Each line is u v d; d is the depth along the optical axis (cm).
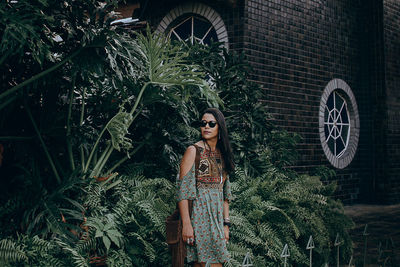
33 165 411
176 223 323
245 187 486
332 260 528
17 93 400
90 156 411
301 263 478
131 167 454
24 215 346
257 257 427
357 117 1156
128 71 418
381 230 774
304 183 551
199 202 325
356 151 1155
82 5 399
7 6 342
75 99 478
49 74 411
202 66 562
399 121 1207
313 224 495
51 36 374
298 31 969
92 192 391
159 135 475
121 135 391
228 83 566
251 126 560
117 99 467
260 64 863
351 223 541
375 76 1168
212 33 895
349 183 1123
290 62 940
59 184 404
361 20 1191
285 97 921
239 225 431
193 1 902
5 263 303
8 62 413
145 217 393
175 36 941
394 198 1159
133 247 372
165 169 494
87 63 387
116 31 417
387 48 1181
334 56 1084
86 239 348
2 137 401
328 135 1085
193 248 324
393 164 1169
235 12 846
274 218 471
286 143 646
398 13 1230
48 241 348
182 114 466
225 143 335
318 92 1018
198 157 326
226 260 325
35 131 438
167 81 416
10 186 406
